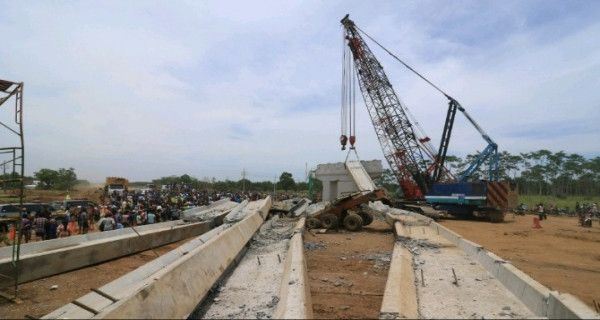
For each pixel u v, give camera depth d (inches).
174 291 290.0
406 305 292.5
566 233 896.9
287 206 1245.1
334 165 1724.9
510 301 320.5
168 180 3961.6
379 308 328.5
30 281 442.0
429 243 576.4
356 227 848.3
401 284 333.1
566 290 400.2
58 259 478.9
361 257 549.0
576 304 245.8
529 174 3430.1
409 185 1485.0
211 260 398.3
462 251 524.7
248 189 3777.1
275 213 1203.9
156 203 1206.9
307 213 1047.6
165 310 265.0
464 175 1402.6
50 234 695.7
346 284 405.1
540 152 3398.1
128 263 556.4
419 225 813.2
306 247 629.6
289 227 879.1
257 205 1075.9
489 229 970.1
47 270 463.5
